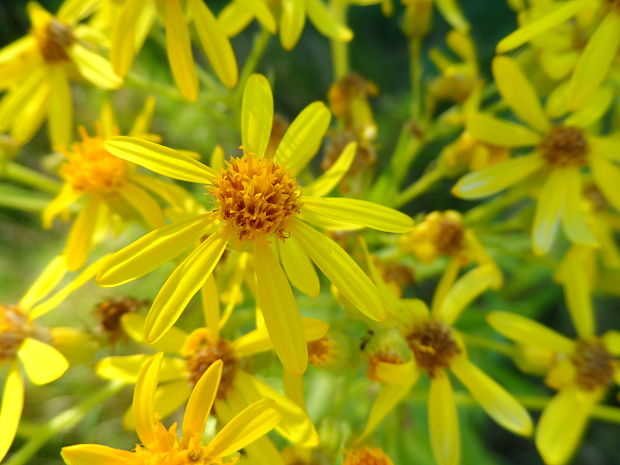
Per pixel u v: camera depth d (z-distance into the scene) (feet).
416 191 0.34
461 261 0.31
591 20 0.29
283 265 0.23
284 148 0.25
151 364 0.23
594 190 0.35
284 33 0.31
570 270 0.32
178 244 0.23
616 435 0.48
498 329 0.30
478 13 0.59
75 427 0.44
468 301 0.29
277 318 0.22
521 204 0.50
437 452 0.27
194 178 0.23
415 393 0.32
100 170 0.29
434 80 0.35
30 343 0.26
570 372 0.30
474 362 0.40
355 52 0.61
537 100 0.31
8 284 0.47
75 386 0.43
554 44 0.32
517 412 0.27
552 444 0.30
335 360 0.26
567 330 0.50
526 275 0.42
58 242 0.49
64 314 0.44
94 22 0.35
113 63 0.29
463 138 0.33
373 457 0.26
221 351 0.26
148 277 0.44
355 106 0.35
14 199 0.34
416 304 0.28
